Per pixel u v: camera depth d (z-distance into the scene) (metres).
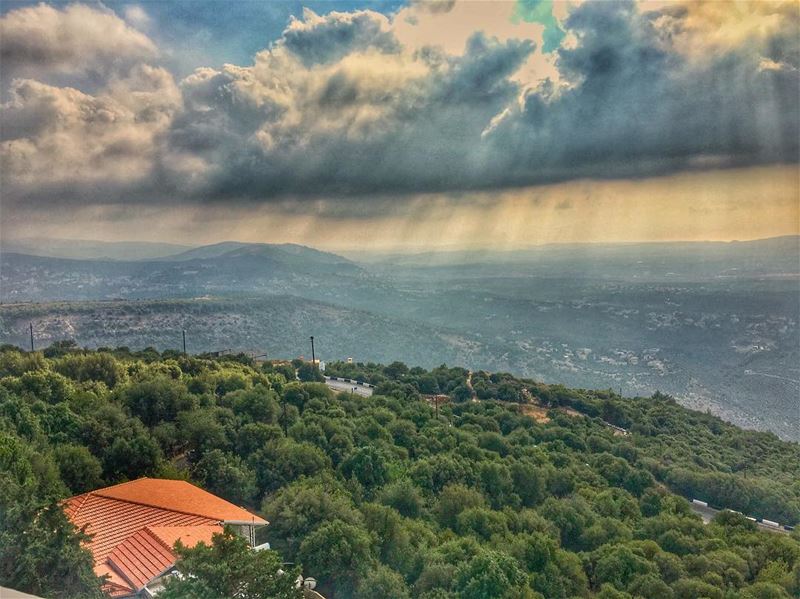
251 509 41.00
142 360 84.06
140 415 49.03
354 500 44.94
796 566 46.69
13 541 17.83
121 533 26.77
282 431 52.34
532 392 116.06
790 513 73.31
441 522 48.66
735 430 120.06
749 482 76.38
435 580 33.19
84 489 36.59
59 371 63.06
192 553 17.25
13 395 43.94
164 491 32.78
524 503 61.03
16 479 25.59
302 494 36.53
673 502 65.94
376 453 51.62
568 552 45.94
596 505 60.69
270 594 17.02
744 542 53.44
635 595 41.75
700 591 41.69
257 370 91.56
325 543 31.97
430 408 88.25
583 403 112.94
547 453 77.19
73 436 41.03
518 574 34.31
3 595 6.69
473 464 61.50
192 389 59.81
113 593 22.27
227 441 47.00
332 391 80.81
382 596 30.05
